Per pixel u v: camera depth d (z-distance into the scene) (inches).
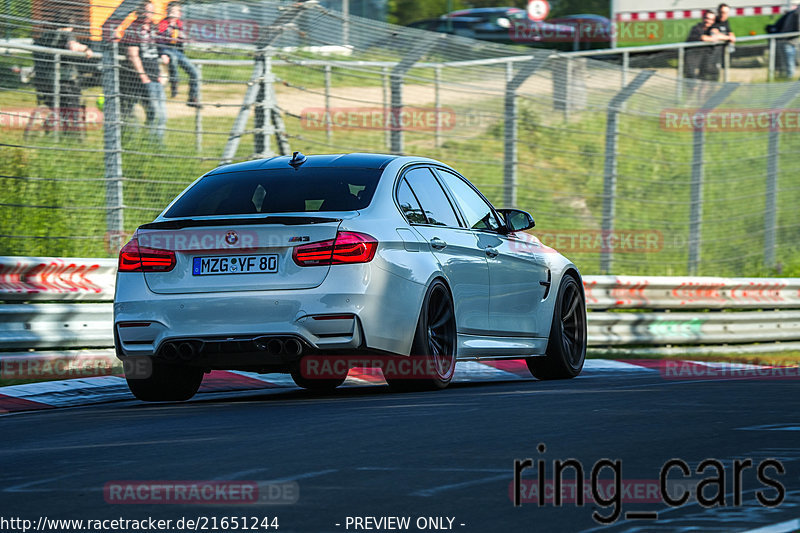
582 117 2298.2
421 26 2874.0
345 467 634.8
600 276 1801.2
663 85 2178.9
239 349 952.9
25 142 1624.0
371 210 997.8
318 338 944.9
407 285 987.9
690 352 1856.5
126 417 911.7
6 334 1273.4
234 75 1779.0
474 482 590.2
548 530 493.4
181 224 978.1
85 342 1352.1
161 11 1649.9
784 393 1001.5
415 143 2086.6
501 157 2177.7
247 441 735.1
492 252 1144.2
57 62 1601.9
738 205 2456.9
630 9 2827.3
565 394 992.2
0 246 1571.1
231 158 1665.8
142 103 1647.4
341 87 1878.7
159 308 968.3
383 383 1321.4
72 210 1630.2
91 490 584.7
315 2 1720.0
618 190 2357.3
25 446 761.6
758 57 2679.6
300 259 951.0
